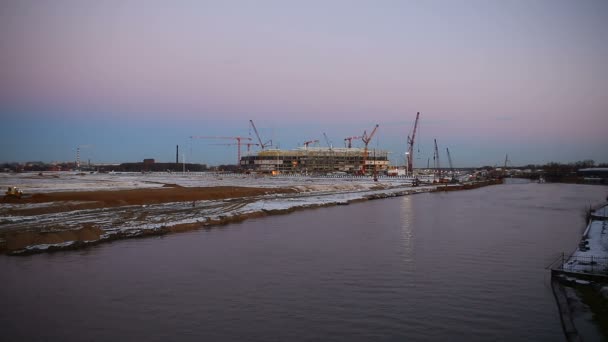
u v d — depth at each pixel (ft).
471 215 235.61
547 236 168.45
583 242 148.05
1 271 112.88
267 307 88.89
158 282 104.73
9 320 81.92
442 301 92.79
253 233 171.53
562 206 289.74
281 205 265.13
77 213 211.61
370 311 86.89
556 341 73.20
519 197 377.09
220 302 91.56
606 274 103.45
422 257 132.16
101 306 88.94
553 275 107.55
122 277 108.47
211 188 380.99
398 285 103.35
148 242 150.71
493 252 139.03
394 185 530.68
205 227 184.24
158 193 311.88
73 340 73.77
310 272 114.52
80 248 139.85
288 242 153.79
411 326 79.46
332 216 226.79
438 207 279.08
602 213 229.45
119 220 189.16
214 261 125.18
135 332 76.84
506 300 92.94
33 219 187.42
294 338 74.64
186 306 89.20
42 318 82.84
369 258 130.41
